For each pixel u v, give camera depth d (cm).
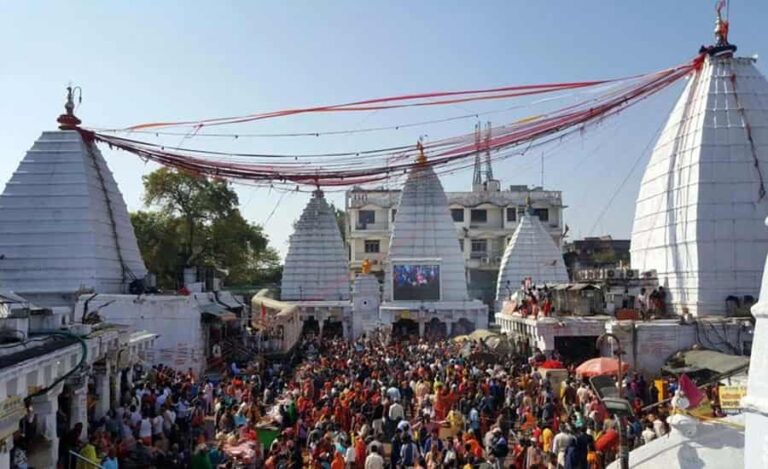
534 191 9544
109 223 4400
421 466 1770
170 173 6612
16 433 1648
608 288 3881
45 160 4275
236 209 7006
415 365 3441
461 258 5966
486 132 3281
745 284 3553
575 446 1789
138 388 2705
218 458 2048
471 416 2258
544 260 6538
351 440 2148
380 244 9600
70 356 1841
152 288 4212
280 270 9956
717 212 3619
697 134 3750
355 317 6353
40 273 4131
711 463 1123
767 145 3684
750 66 3834
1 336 1606
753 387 713
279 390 3272
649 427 2059
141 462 2008
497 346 3997
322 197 7081
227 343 4572
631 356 3244
